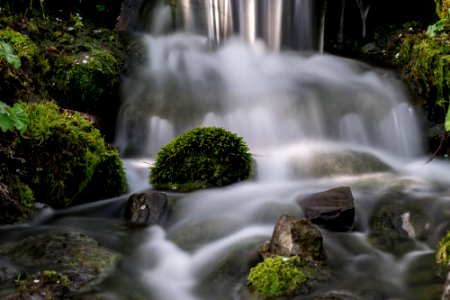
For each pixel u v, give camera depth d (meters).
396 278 3.44
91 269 3.40
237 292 3.25
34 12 7.42
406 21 8.96
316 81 7.39
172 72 7.37
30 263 3.42
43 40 6.63
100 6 8.55
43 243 3.70
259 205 4.60
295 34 8.68
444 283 3.31
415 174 5.78
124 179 5.16
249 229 4.22
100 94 6.34
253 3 8.33
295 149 6.16
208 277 3.50
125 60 7.42
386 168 5.91
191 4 8.63
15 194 4.27
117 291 3.22
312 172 5.59
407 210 4.39
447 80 6.87
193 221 4.34
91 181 4.86
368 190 5.05
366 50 8.83
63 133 4.62
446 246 3.62
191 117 6.41
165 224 4.37
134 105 6.55
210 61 7.94
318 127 6.58
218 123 6.38
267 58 8.32
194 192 4.99
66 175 4.60
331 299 3.05
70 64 6.19
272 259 3.33
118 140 6.47
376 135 6.73
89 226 4.24
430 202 4.55
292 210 4.48
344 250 3.84
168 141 6.27
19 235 3.91
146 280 3.44
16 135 4.36
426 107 7.14
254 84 7.20
